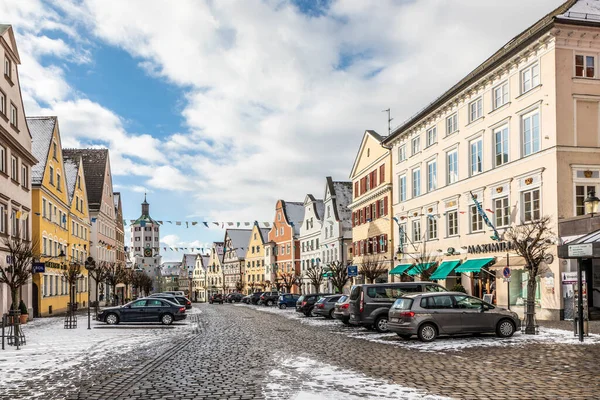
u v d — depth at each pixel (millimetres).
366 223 55969
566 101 27094
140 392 10555
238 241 123438
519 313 29578
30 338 22391
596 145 27281
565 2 29188
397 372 12562
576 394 9953
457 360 14336
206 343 19938
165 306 31047
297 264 85688
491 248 32438
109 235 79562
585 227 24766
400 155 47688
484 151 33656
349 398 9734
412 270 42375
